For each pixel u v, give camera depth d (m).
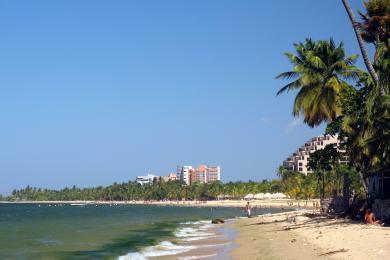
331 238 29.66
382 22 32.47
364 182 42.75
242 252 31.47
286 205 176.12
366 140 32.81
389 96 30.16
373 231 29.25
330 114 47.31
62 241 44.94
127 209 183.38
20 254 35.06
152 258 30.59
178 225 68.75
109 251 36.41
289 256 25.48
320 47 48.72
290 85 49.47
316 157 52.38
